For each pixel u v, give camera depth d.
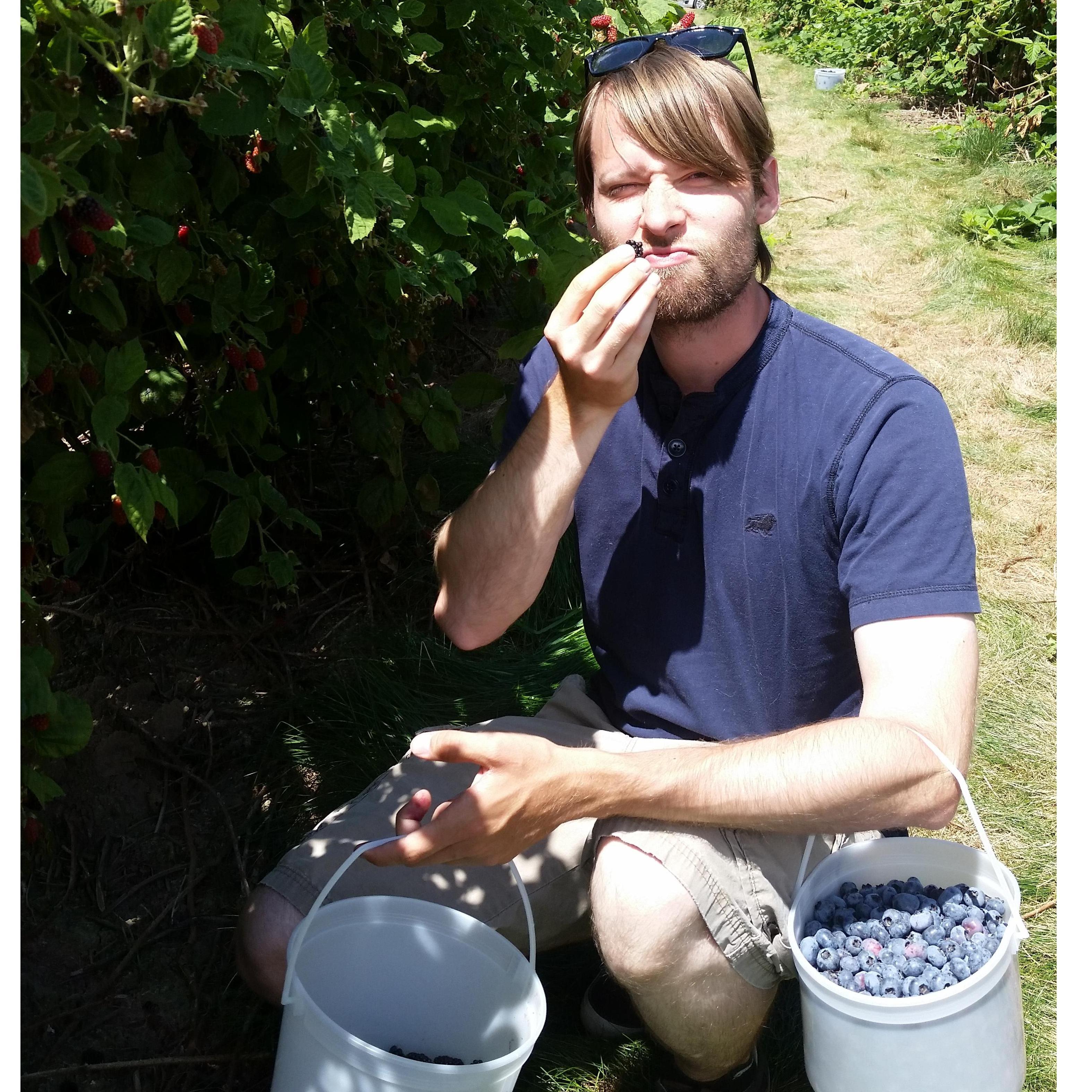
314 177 1.90
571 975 1.88
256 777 2.31
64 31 1.40
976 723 2.45
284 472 2.84
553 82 2.93
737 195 1.55
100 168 1.67
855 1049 1.29
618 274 1.49
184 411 2.52
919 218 5.36
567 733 1.76
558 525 1.66
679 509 1.62
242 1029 1.82
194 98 1.51
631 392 1.56
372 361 2.56
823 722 1.47
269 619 2.70
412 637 2.65
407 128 2.24
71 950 1.96
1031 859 2.14
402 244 2.23
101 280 1.61
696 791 1.45
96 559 2.68
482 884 1.71
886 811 1.40
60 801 2.21
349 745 2.37
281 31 1.82
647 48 1.59
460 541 1.71
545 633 2.75
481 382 2.72
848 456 1.51
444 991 1.60
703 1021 1.54
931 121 7.03
